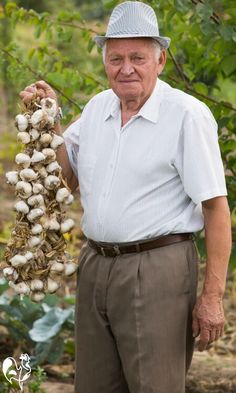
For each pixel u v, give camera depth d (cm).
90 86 554
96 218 384
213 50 518
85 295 396
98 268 389
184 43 539
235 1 487
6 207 991
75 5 1611
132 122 379
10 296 700
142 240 377
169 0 495
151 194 376
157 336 378
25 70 572
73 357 604
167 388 381
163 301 376
